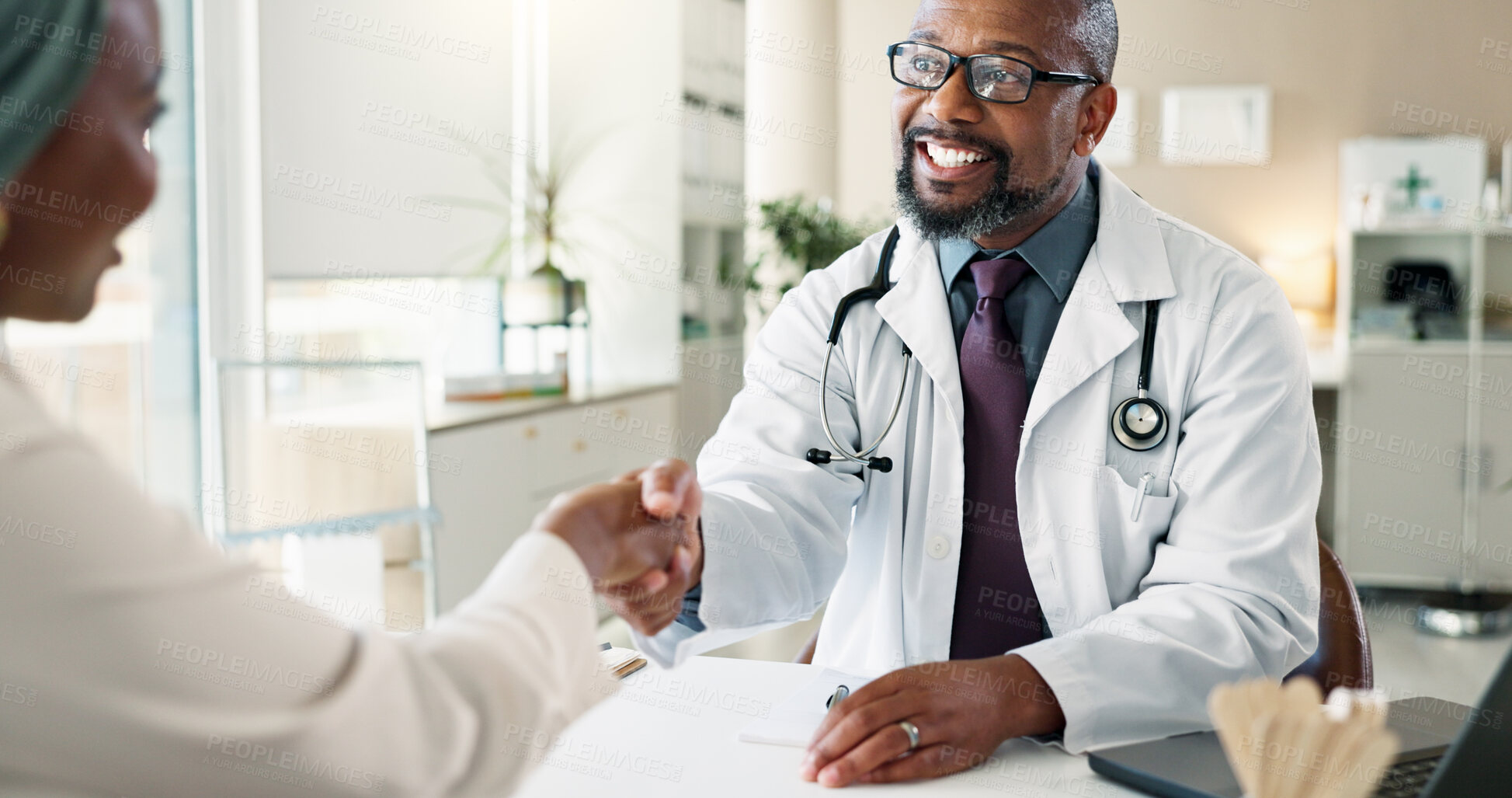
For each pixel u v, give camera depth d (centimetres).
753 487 127
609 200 427
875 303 141
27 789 49
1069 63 125
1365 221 463
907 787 92
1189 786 87
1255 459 118
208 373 266
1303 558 115
